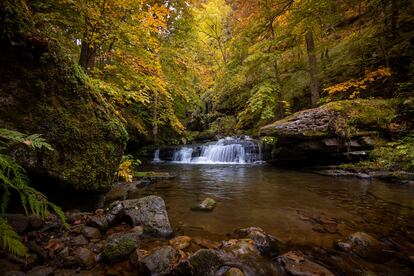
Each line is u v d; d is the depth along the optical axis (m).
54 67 3.04
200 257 2.09
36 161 2.74
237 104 20.06
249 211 3.96
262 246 2.59
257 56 10.87
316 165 8.82
